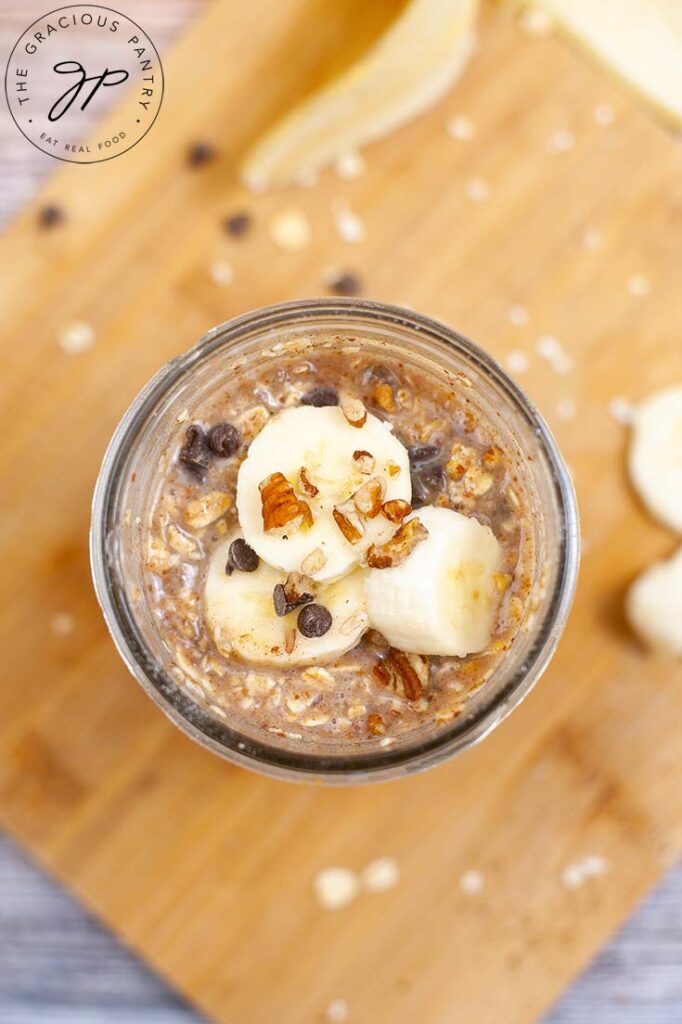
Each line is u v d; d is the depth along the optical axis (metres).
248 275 0.33
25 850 0.35
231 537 0.28
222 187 0.33
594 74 0.34
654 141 0.34
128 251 0.33
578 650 0.33
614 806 0.33
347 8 0.33
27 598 0.33
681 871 0.35
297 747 0.27
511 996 0.33
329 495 0.27
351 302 0.27
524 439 0.27
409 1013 0.33
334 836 0.33
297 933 0.33
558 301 0.33
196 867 0.33
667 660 0.33
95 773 0.33
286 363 0.28
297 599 0.27
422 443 0.28
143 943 0.33
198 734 0.27
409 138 0.34
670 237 0.34
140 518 0.28
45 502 0.33
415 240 0.33
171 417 0.27
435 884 0.33
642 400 0.33
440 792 0.33
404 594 0.26
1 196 0.35
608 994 0.36
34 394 0.33
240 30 0.33
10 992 0.36
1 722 0.33
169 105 0.33
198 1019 0.36
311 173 0.33
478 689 0.27
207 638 0.27
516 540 0.27
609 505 0.34
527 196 0.34
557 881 0.33
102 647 0.33
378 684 0.27
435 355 0.27
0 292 0.33
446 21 0.32
